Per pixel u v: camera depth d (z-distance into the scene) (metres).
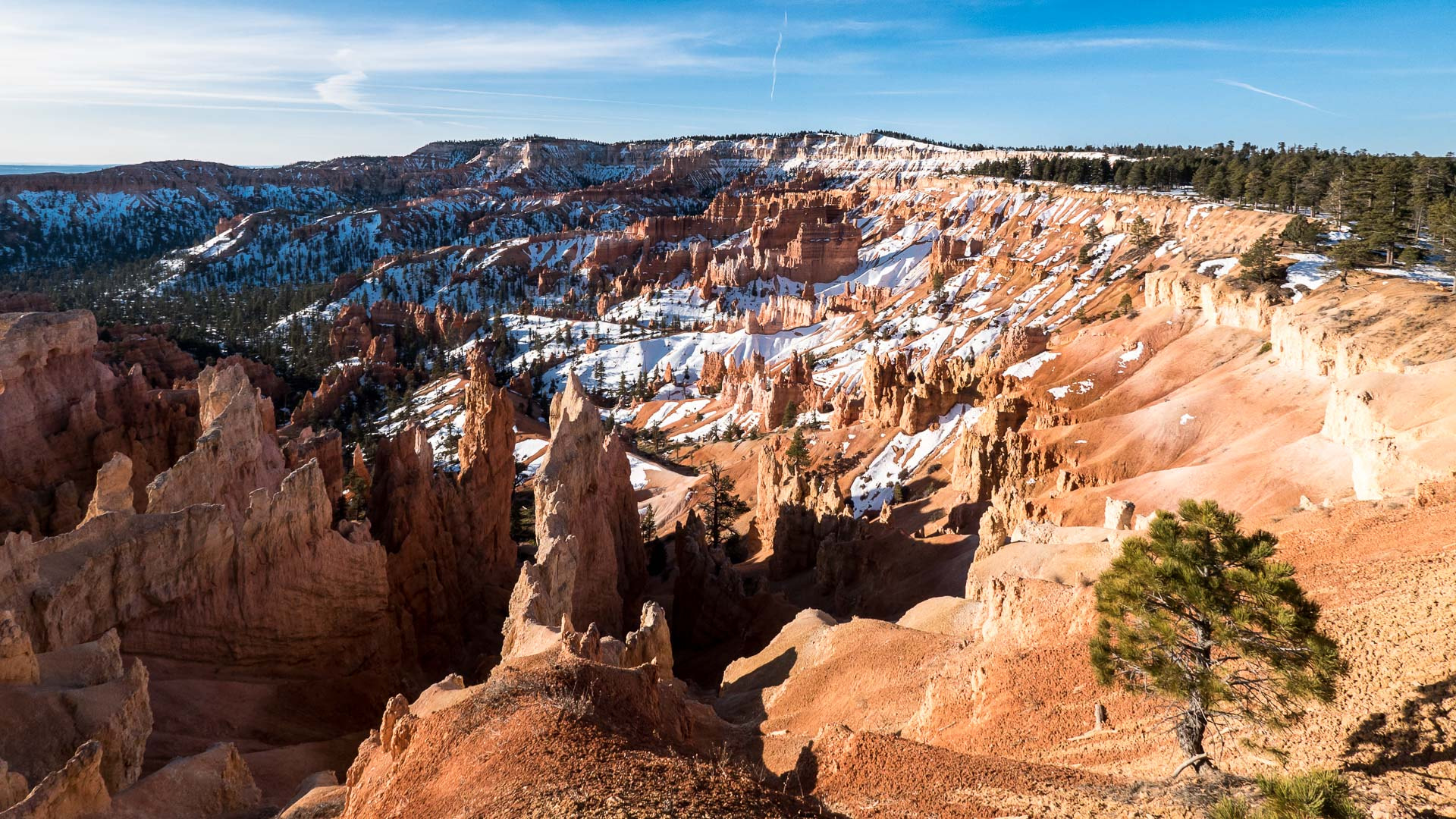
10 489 82.38
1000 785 26.45
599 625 81.88
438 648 82.81
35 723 37.88
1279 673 26.30
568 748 24.95
